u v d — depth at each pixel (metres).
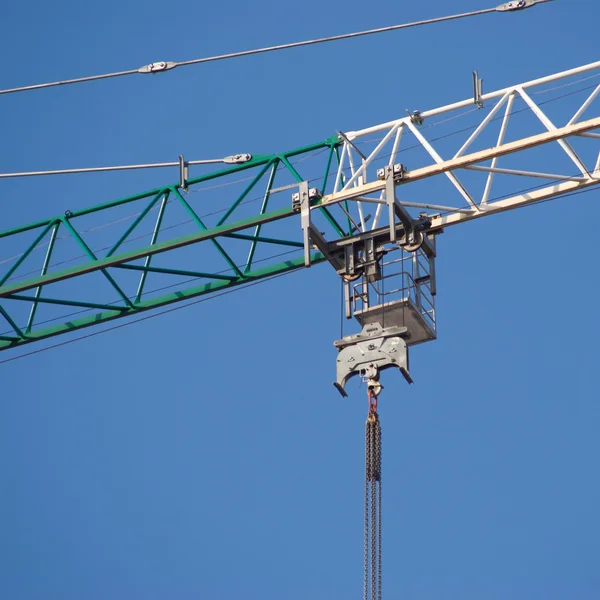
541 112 95.00
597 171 95.81
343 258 97.81
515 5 97.88
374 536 90.44
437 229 97.81
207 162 102.12
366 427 92.62
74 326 106.06
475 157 95.31
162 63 103.62
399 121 97.56
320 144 99.19
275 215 98.06
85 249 102.81
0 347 107.25
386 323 95.88
